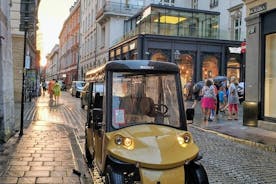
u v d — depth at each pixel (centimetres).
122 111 572
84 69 6391
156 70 595
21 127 1138
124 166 494
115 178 498
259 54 1505
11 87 1195
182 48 3303
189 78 3328
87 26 6219
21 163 765
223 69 3422
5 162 770
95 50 5338
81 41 6912
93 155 752
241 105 2620
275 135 1286
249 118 1512
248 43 1577
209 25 3409
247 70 1577
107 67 582
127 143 510
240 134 1308
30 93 3228
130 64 587
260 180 752
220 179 751
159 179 486
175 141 520
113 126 563
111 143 525
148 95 589
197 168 527
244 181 741
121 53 3794
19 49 2781
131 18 4075
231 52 3381
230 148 1095
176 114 587
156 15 3247
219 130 1408
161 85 598
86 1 6394
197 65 3341
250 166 870
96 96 709
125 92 582
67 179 663
